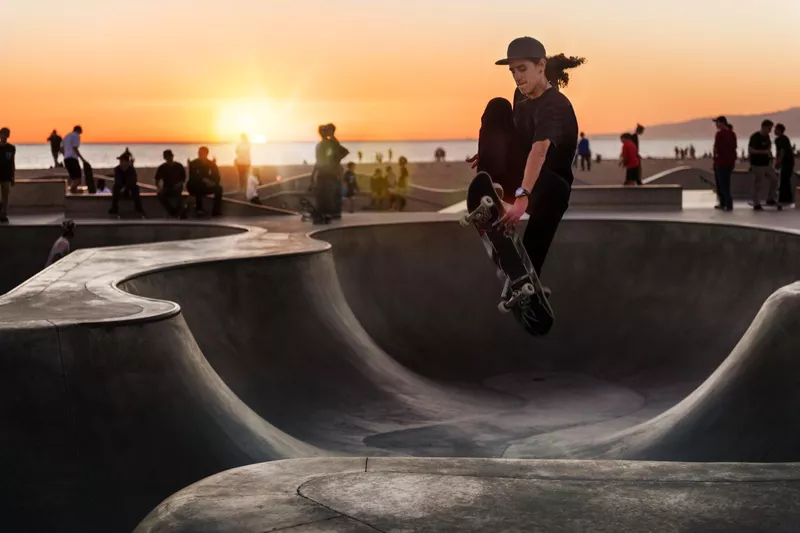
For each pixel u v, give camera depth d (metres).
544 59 4.02
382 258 14.23
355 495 2.67
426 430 9.50
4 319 6.15
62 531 5.31
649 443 7.62
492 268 14.42
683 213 16.67
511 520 2.48
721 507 2.57
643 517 2.50
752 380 6.86
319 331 10.23
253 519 2.49
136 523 5.49
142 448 5.77
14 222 16.30
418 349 13.20
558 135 3.90
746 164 50.44
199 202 18.52
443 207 33.34
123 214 18.59
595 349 13.24
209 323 9.25
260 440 6.64
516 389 12.19
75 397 5.67
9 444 5.42
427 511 2.54
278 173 40.22
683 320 13.08
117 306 6.80
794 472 2.85
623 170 39.25
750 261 12.63
